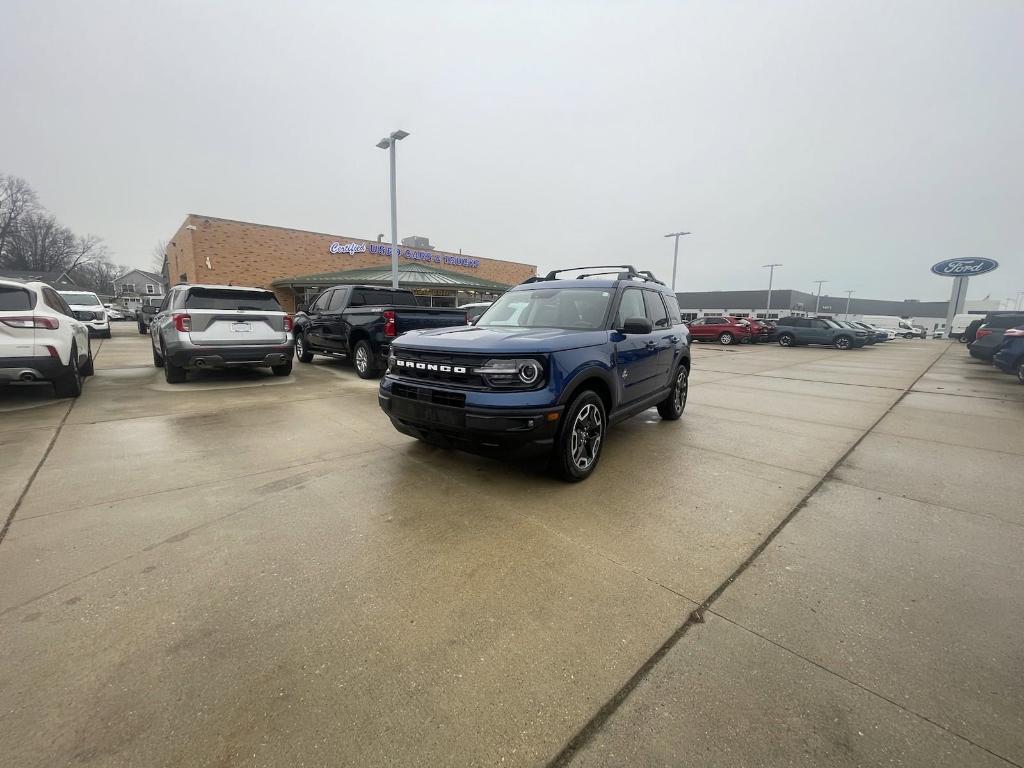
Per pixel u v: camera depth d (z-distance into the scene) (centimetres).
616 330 444
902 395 862
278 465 418
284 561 264
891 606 231
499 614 222
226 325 783
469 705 172
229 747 154
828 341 2408
